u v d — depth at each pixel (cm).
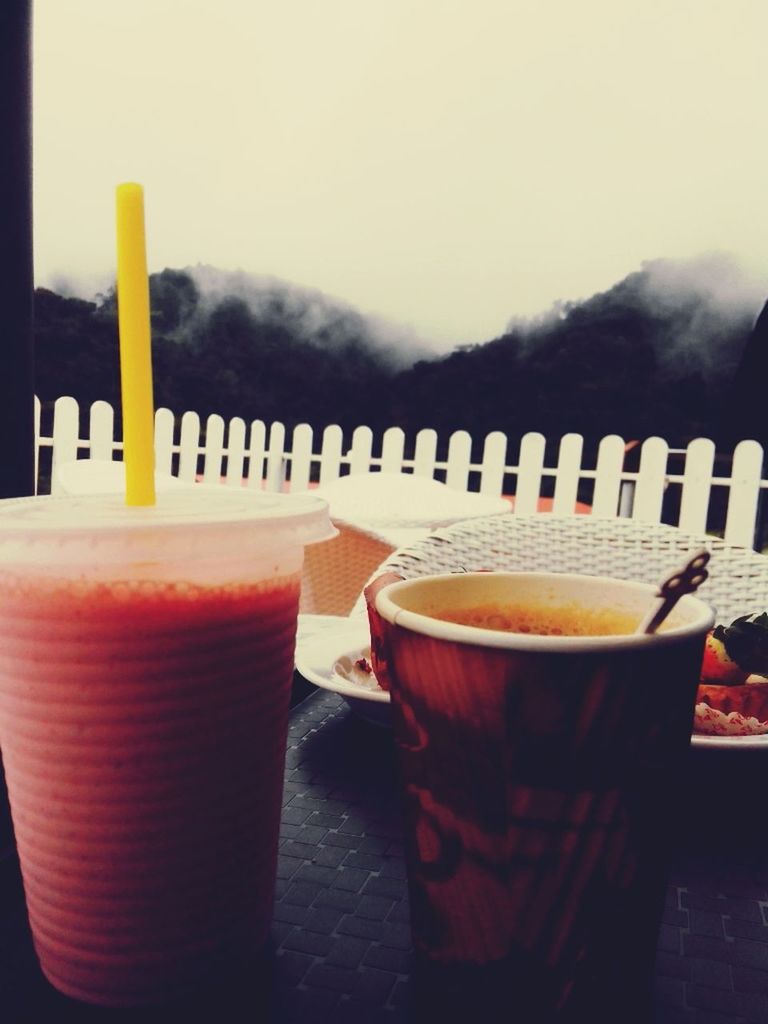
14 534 31
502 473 540
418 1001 34
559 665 28
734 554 117
